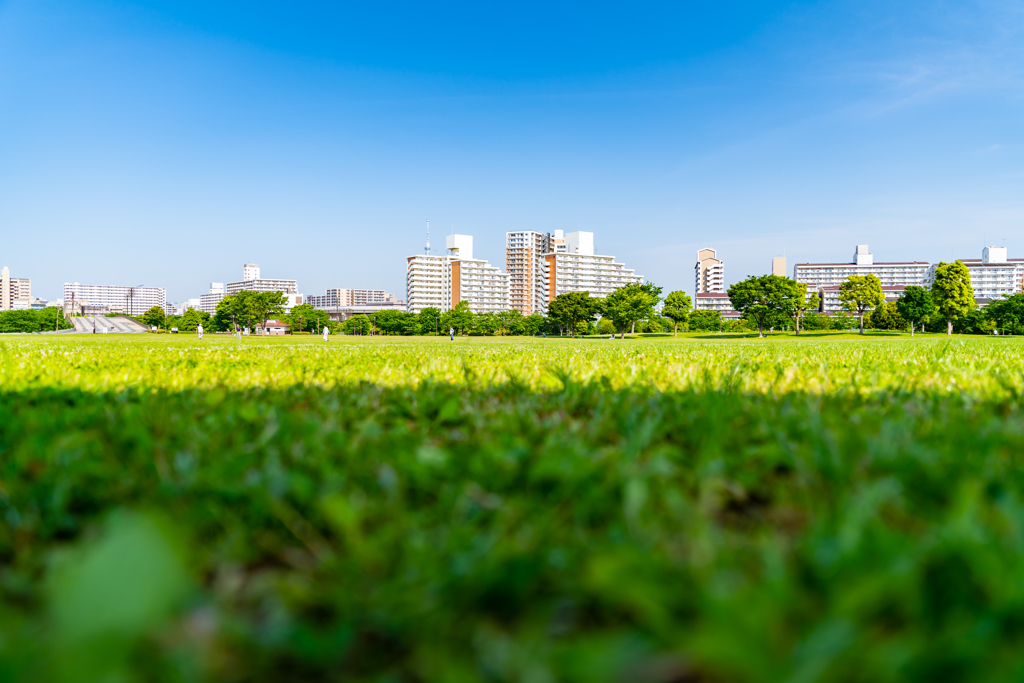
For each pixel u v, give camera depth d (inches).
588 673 23.3
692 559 32.8
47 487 47.8
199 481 46.2
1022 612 26.2
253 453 58.1
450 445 69.5
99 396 108.3
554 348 482.9
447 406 82.7
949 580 30.9
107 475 50.3
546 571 32.9
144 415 79.0
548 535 37.6
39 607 30.1
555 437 65.8
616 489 46.9
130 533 14.2
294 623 29.7
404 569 33.4
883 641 24.6
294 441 66.3
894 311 2807.6
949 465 50.8
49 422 75.5
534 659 25.1
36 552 39.0
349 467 54.4
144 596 13.3
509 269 6934.1
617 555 29.8
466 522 42.6
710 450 53.7
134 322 5816.9
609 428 77.8
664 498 43.1
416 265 5856.3
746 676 21.2
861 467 52.0
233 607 31.9
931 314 2224.4
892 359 223.3
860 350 355.3
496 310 6063.0
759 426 72.1
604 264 6013.8
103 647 13.0
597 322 3289.9
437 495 48.1
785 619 27.4
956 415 78.4
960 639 24.0
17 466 55.7
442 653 26.3
